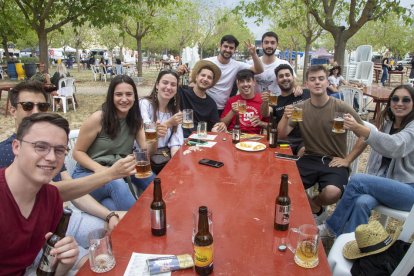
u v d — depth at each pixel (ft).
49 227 5.37
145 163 6.74
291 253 4.61
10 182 4.75
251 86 13.53
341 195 9.87
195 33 89.25
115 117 9.16
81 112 31.09
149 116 11.60
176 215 5.67
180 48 89.40
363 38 93.56
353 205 8.68
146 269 4.29
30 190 4.84
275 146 10.09
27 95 7.27
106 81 62.23
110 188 8.51
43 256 4.64
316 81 10.61
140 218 5.58
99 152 9.36
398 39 89.45
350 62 56.34
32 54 116.78
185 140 11.10
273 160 8.80
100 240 4.30
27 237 4.95
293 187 6.95
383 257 5.96
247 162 8.63
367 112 27.12
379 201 8.70
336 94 21.59
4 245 4.80
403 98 9.30
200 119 13.73
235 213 5.76
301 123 11.37
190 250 4.70
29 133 4.54
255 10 25.77
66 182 6.19
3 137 21.90
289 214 5.32
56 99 31.48
